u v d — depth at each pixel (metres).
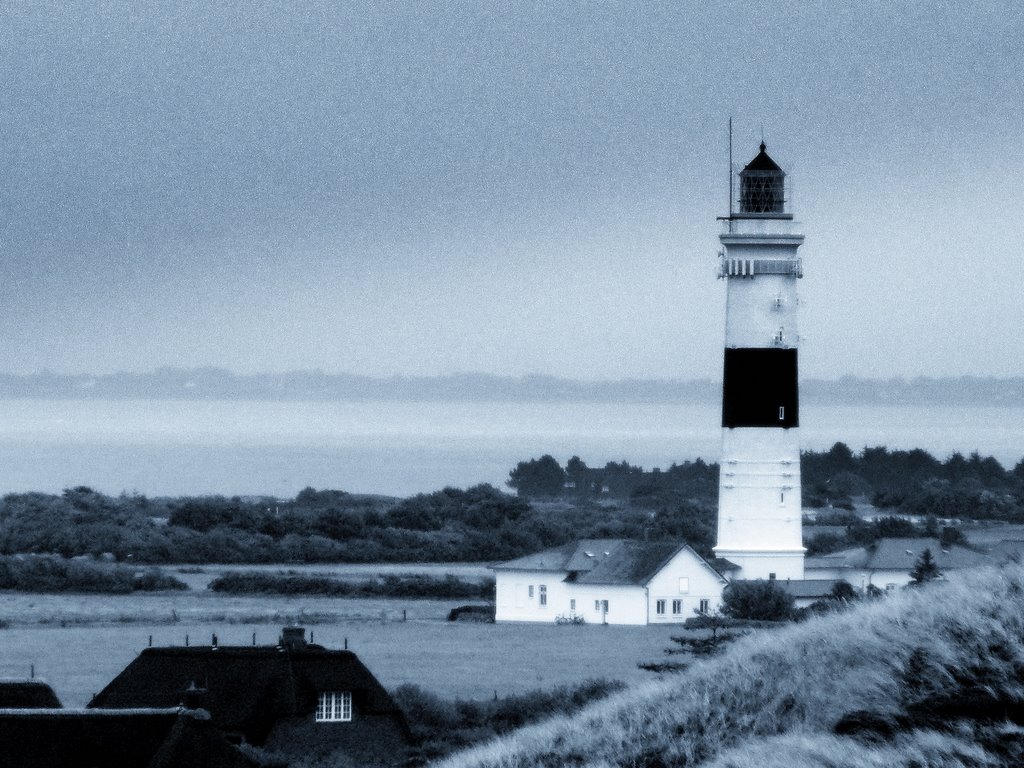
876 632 141.38
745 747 133.25
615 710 168.25
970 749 118.56
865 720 128.50
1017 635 128.75
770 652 156.75
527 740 173.88
